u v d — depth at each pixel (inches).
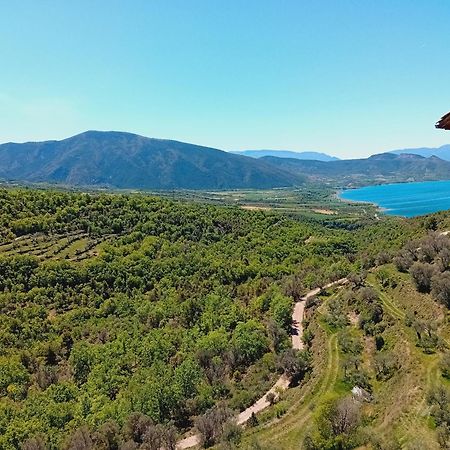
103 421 3250.5
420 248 5093.5
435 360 3011.8
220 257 7042.3
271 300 5315.0
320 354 3860.7
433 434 2240.4
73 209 7701.8
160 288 5959.6
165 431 2984.7
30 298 5300.2
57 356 4527.6
